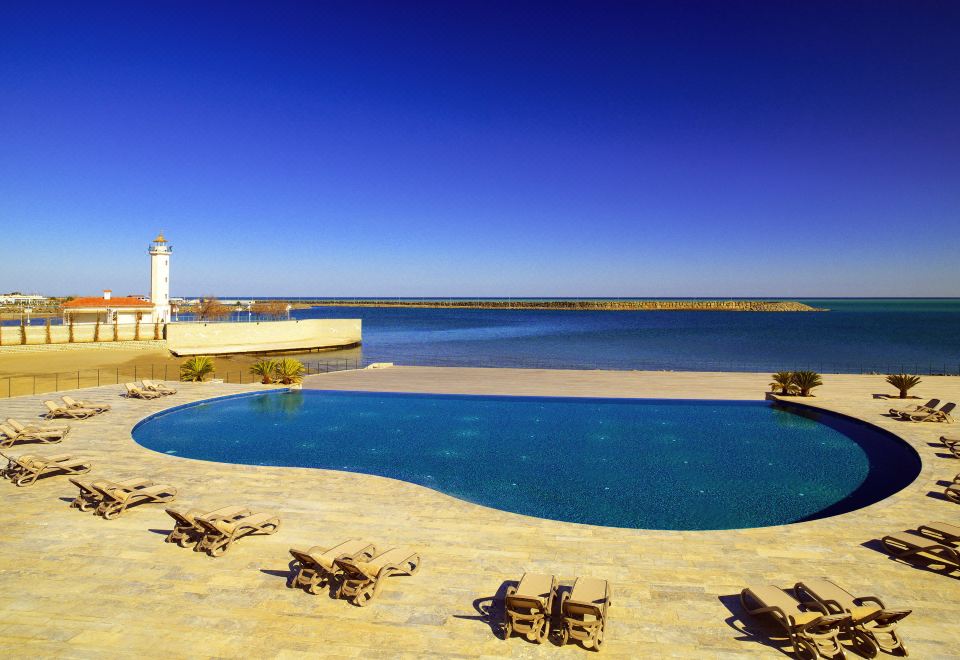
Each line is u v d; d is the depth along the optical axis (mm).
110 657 5812
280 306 104438
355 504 10305
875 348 60469
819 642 6047
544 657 5930
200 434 17328
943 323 115438
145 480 10523
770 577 7625
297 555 7215
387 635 6281
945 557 7844
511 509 11383
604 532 9141
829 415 18953
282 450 15695
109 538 8680
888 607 6848
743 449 15773
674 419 19281
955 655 5926
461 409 20766
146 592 7109
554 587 6832
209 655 5879
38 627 6324
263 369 24578
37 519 9406
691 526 10539
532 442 16562
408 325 115438
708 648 6074
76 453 13477
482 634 6328
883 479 13289
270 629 6359
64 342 44000
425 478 13359
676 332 90062
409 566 7848
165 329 48938
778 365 45250
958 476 10664
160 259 60156
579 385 24906
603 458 14953
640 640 6219
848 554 8320
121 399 20469
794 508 11477
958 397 21359
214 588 7223
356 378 27078
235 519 9188
